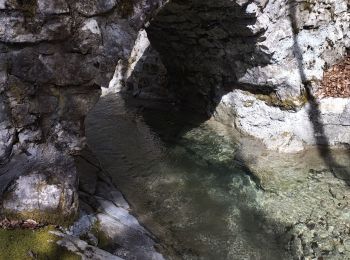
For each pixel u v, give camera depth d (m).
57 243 3.68
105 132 7.44
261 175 5.95
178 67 8.23
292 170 6.04
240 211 5.19
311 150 6.42
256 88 6.77
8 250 3.53
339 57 6.84
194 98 8.22
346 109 6.20
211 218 5.02
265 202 5.38
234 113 7.21
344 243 4.68
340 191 5.54
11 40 3.32
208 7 5.79
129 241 4.21
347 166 6.03
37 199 3.75
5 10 3.22
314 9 6.22
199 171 6.08
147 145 6.92
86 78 3.80
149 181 5.77
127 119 8.14
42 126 3.78
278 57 6.17
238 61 6.68
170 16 6.56
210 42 6.78
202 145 6.87
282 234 4.82
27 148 3.75
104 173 5.68
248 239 4.70
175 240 4.57
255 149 6.56
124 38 3.87
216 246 4.55
